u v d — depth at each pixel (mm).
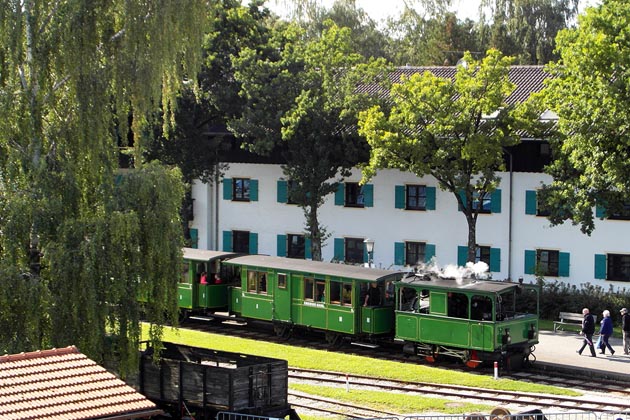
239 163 57906
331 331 41125
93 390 19844
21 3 29609
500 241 49812
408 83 44938
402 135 45000
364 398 31766
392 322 40188
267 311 43375
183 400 28172
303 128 50469
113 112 31000
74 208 29281
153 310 29328
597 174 39469
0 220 28078
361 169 49156
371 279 39594
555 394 32312
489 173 44781
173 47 30391
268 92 51312
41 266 28844
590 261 47625
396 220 52938
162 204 29156
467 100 43844
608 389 33156
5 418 18109
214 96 53781
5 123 28641
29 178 29000
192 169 55781
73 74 29484
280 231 56875
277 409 27812
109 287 28031
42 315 27703
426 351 38188
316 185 51500
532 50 89750
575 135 40406
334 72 51938
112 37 30594
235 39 56250
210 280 45750
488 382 33906
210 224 59281
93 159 29359
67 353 21375
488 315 36250
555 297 46250
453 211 51125
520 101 51188
